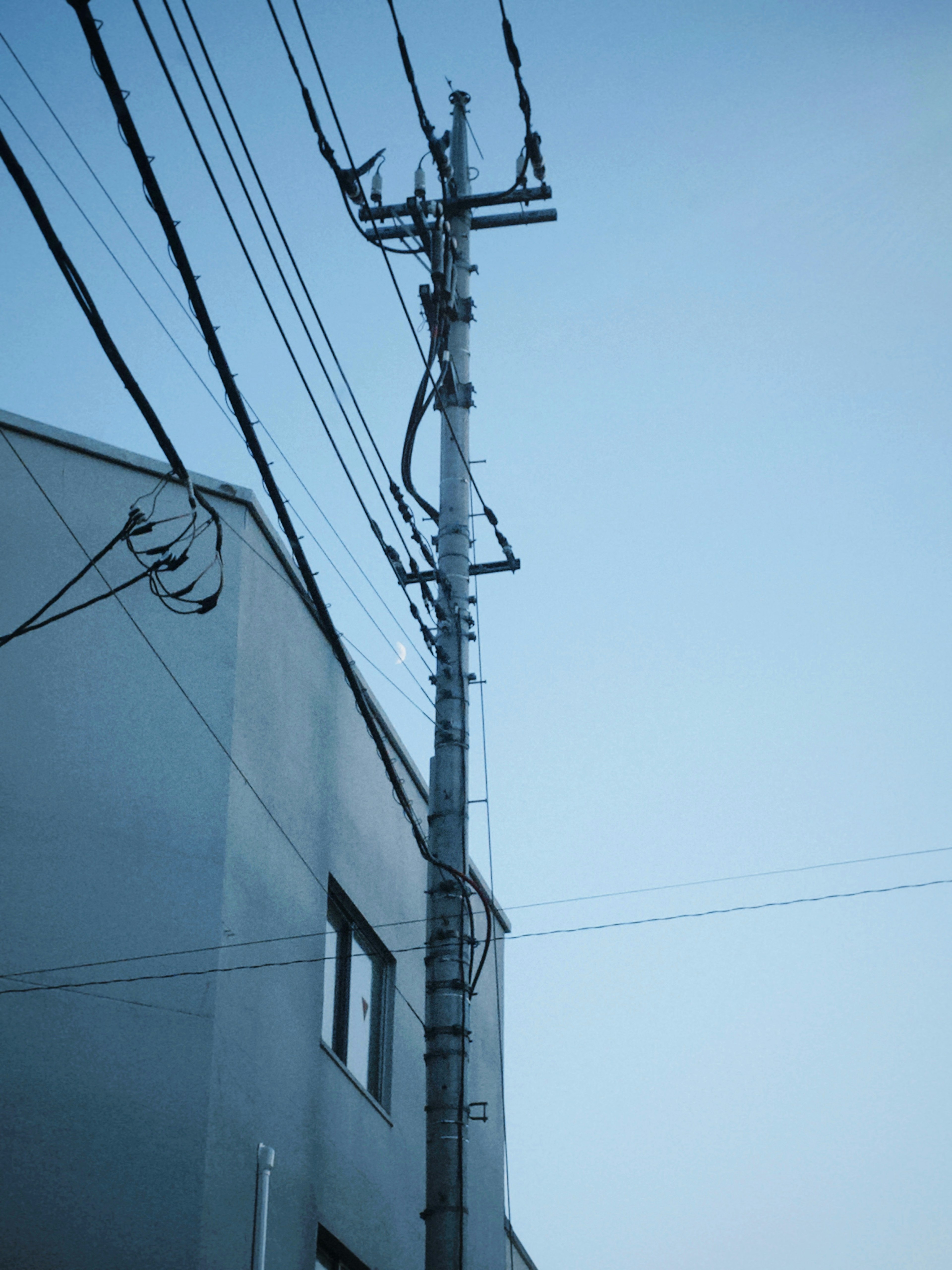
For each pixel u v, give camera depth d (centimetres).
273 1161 1226
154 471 1375
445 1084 1135
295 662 1490
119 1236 1051
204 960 1189
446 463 1411
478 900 2116
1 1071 1080
